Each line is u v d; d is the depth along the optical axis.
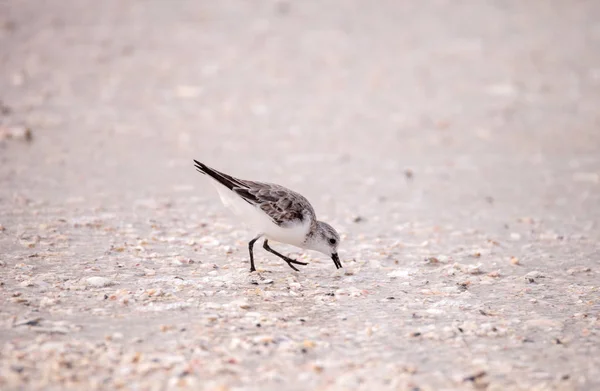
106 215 13.48
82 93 23.28
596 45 29.91
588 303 9.82
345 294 10.05
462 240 12.91
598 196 15.77
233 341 8.19
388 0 36.84
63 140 18.78
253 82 25.22
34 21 31.23
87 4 34.44
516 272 11.23
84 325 8.55
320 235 10.87
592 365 7.90
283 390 7.20
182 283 10.18
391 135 20.61
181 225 13.17
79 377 7.27
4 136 18.42
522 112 22.75
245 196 10.47
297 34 30.92
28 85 23.62
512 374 7.68
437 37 30.95
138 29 30.97
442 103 23.56
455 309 9.55
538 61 27.95
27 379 7.18
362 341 8.43
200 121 21.33
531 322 9.10
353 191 16.02
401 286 10.47
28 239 11.84
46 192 14.77
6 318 8.62
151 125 20.70
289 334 8.55
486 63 27.70
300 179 16.73
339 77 25.97
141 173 16.61
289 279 10.64
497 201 15.45
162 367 7.55
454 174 17.44
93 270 10.55
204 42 29.53
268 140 19.89
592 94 24.45
